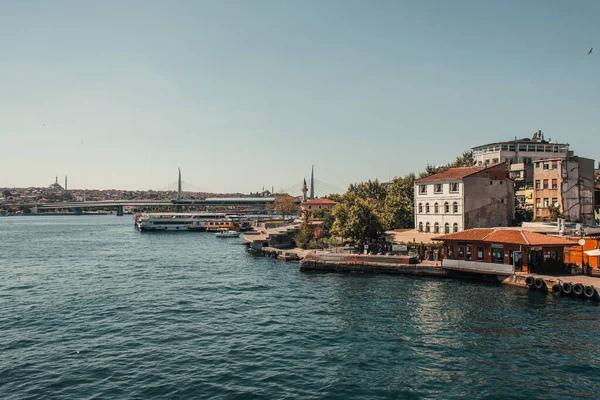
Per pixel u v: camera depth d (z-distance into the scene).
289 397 22.83
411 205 94.62
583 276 47.19
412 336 31.86
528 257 49.16
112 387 24.25
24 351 30.02
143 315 39.12
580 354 28.11
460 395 22.92
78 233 166.62
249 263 73.69
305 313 38.81
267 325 35.34
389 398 22.66
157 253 92.62
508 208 75.62
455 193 73.50
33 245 114.25
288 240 92.94
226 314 39.09
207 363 27.55
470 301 41.56
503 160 105.19
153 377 25.52
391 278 55.03
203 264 73.25
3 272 65.88
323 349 29.64
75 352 29.73
